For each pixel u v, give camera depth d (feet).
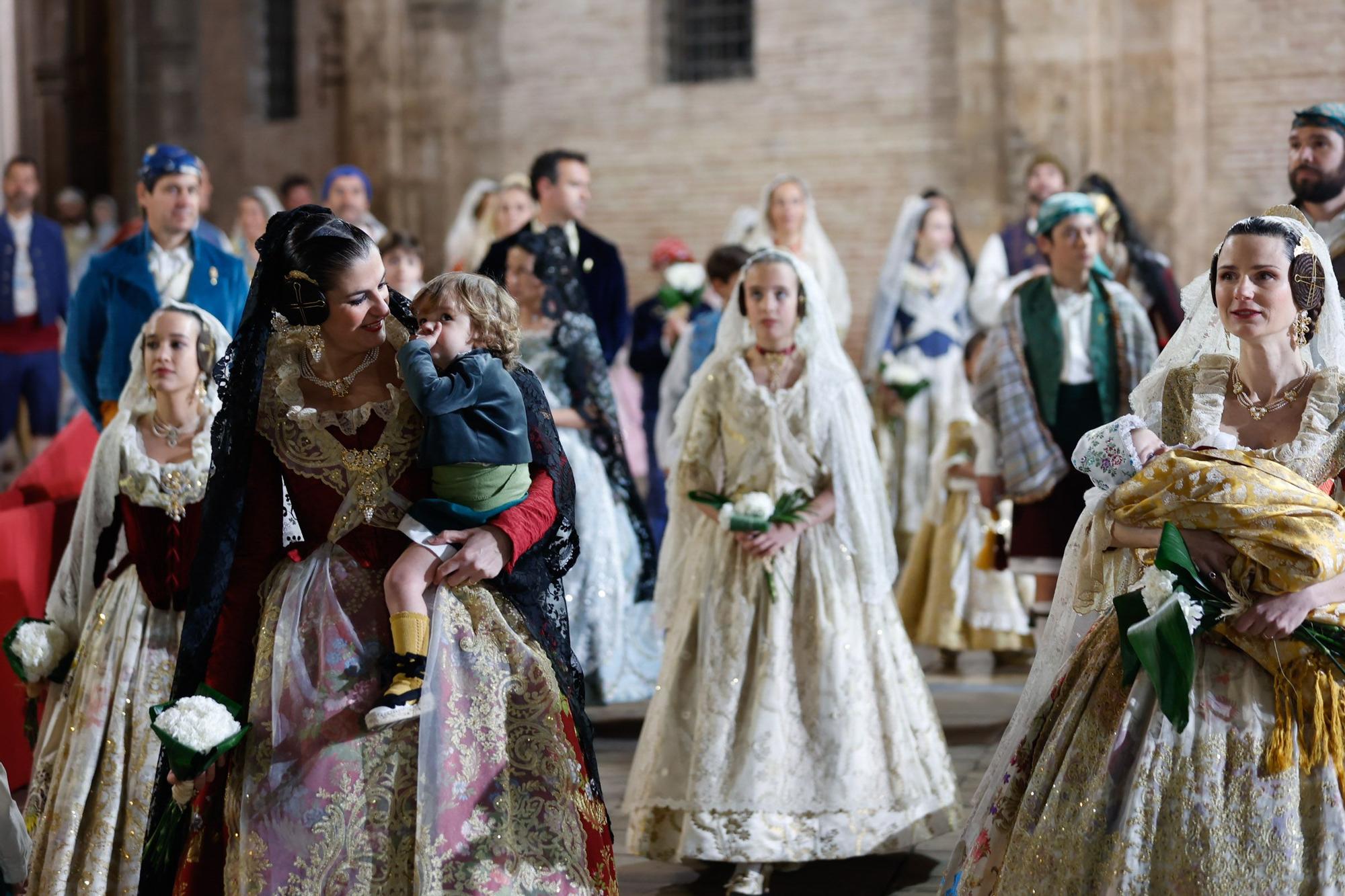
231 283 17.38
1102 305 18.12
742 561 13.38
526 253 18.61
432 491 9.09
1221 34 36.76
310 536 9.09
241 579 9.02
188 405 12.05
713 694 13.05
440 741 8.46
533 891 8.43
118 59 48.57
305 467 8.97
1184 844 8.41
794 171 41.22
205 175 17.34
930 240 28.84
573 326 18.63
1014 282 28.27
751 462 13.69
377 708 8.31
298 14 46.44
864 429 13.76
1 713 15.02
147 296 16.74
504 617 9.09
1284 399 9.25
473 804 8.48
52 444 17.90
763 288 13.70
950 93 39.32
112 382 16.67
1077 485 18.15
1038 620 18.86
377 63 44.50
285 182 35.24
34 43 48.49
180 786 8.50
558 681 9.11
